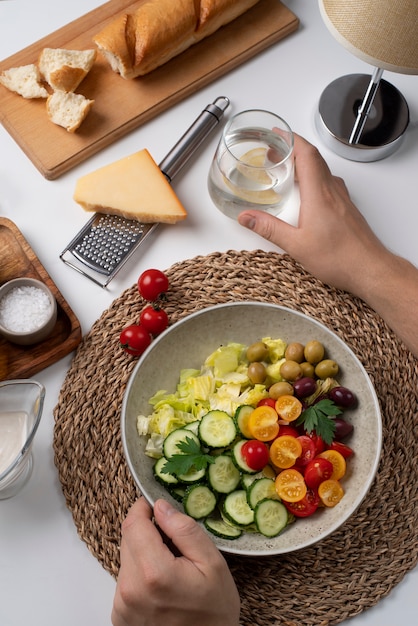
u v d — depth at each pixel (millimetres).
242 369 1175
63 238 1296
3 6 1456
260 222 1224
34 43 1400
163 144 1373
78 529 1096
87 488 1117
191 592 918
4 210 1308
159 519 953
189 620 942
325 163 1272
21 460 1030
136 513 981
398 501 1132
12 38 1436
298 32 1468
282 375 1143
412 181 1355
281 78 1431
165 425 1099
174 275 1251
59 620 1076
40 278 1242
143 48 1312
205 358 1192
